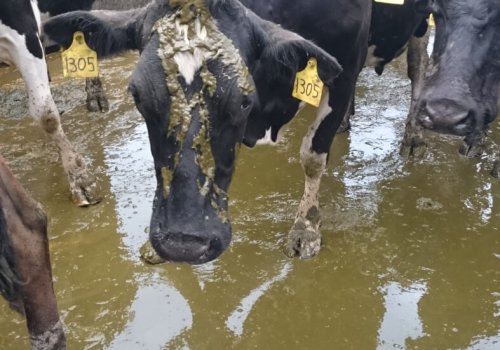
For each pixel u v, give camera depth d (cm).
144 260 189
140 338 166
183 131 135
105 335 167
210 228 137
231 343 164
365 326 169
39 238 145
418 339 166
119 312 173
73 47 162
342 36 174
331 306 175
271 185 220
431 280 183
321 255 190
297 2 169
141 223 203
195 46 138
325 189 217
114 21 155
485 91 171
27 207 143
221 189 142
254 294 178
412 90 233
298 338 166
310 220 191
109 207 210
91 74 165
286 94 174
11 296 145
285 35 151
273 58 151
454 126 168
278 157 234
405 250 192
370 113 259
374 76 292
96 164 230
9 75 296
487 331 168
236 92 137
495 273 185
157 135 139
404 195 214
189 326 169
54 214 208
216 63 137
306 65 159
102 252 193
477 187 218
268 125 179
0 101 270
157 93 137
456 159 232
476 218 204
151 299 177
